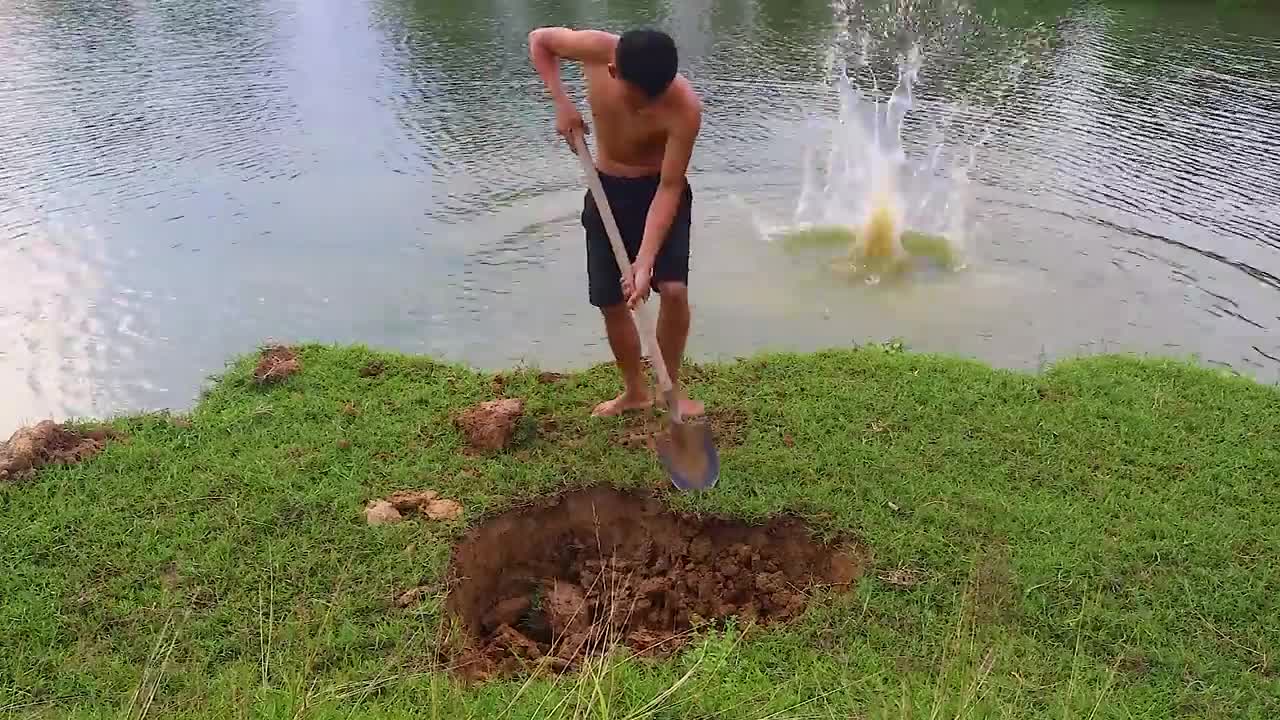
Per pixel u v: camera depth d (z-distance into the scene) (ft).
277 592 11.62
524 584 12.97
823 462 13.88
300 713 9.36
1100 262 21.45
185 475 13.74
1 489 13.26
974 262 21.57
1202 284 20.47
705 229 23.31
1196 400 15.48
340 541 12.42
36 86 35.73
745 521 12.86
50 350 18.57
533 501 13.21
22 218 24.16
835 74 36.04
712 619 12.00
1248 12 44.52
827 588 11.81
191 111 32.76
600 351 18.45
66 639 10.98
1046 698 10.09
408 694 10.20
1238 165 26.55
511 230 23.38
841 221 23.56
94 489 13.41
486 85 35.47
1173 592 11.50
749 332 18.81
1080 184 25.41
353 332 19.22
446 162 27.78
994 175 26.03
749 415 15.19
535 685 10.32
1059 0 48.08
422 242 22.94
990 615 11.13
